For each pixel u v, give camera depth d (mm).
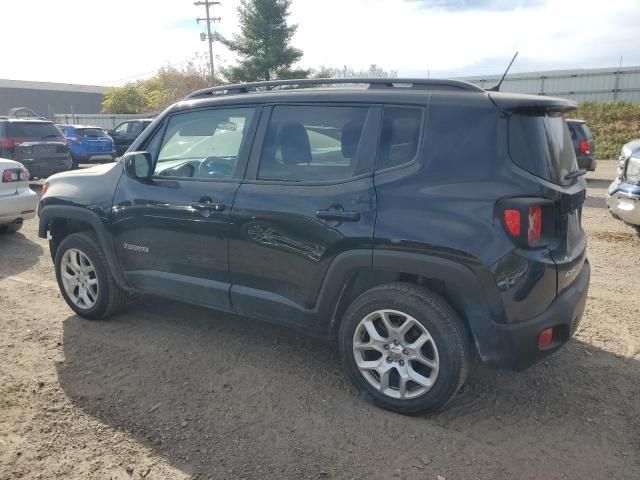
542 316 2867
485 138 2869
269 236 3410
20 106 57594
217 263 3701
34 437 2887
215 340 4160
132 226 4078
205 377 3572
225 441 2883
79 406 3203
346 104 3295
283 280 3432
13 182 7301
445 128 2971
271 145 3529
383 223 2998
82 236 4426
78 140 17484
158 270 4047
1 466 2646
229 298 3689
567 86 30312
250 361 3809
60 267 4594
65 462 2695
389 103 3164
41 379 3520
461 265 2816
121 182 4191
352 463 2713
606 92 29406
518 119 2900
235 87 3887
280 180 3445
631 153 6816
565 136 3352
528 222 2725
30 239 7645
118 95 46531
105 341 4121
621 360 3850
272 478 2604
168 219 3859
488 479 2604
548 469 2678
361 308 3150
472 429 3010
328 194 3211
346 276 3172
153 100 48688
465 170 2877
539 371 3682
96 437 2900
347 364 3268
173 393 3363
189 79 51375
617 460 2752
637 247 7066
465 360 2930
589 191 12477
